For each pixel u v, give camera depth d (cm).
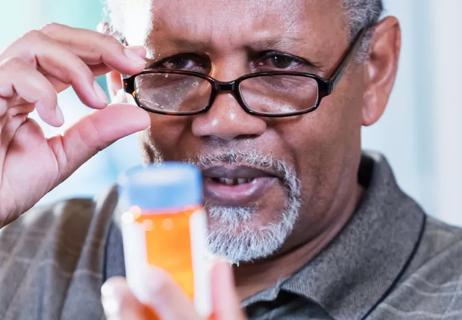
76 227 172
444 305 142
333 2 134
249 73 131
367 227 149
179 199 86
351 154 146
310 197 140
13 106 131
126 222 85
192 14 130
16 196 134
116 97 149
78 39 128
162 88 135
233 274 152
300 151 135
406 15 263
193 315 82
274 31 129
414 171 269
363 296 145
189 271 86
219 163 132
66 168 136
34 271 164
